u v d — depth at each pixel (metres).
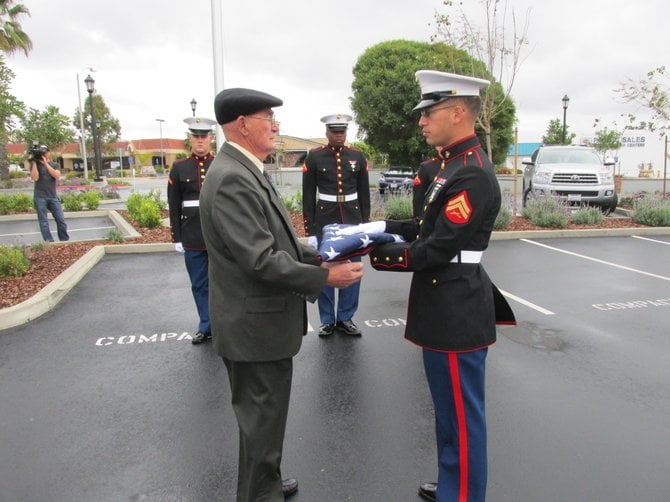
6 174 26.00
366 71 26.69
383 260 2.34
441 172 2.32
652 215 11.41
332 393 3.82
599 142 28.12
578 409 3.57
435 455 3.04
